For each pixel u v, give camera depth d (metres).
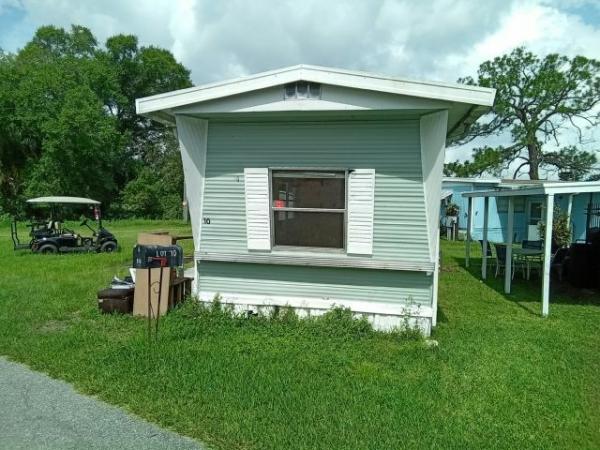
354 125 5.44
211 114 5.50
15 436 3.11
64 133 28.23
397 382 4.04
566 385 4.10
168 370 4.12
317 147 5.57
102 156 31.19
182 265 6.74
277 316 5.82
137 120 40.25
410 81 4.84
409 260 5.43
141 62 39.09
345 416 3.37
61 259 12.08
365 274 5.61
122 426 3.24
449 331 5.78
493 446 3.06
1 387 3.87
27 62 32.59
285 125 5.63
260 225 5.79
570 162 24.89
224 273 6.07
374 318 5.60
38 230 14.18
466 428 3.28
